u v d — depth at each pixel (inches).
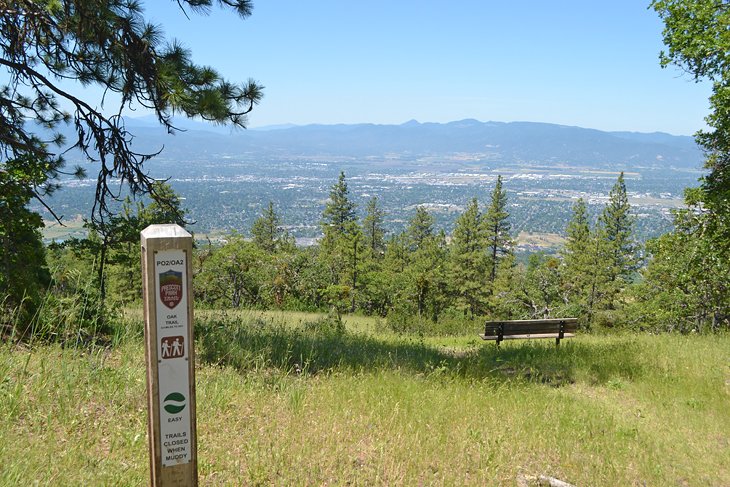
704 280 791.7
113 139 381.1
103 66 363.3
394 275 2043.6
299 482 174.7
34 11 337.7
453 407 277.0
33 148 368.5
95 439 178.1
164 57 343.6
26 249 290.0
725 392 363.6
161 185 423.8
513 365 411.2
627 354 450.3
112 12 321.4
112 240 438.9
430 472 199.8
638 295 1249.4
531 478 209.2
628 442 264.5
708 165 615.5
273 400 247.4
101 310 301.4
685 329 977.5
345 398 264.5
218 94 333.7
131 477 158.6
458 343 609.3
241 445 195.3
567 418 282.8
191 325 118.1
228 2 355.9
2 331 253.4
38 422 185.0
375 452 206.8
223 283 1359.5
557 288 1482.5
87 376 225.0
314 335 446.0
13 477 142.6
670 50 559.2
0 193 294.0
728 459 258.5
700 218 638.5
